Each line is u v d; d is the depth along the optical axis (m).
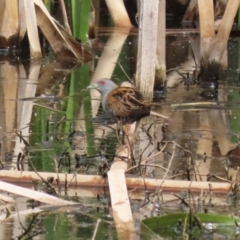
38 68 16.55
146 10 13.26
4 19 17.73
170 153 10.50
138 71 13.48
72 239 7.57
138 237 7.68
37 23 17.36
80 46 17.45
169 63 17.14
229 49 18.72
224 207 8.54
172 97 14.04
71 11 19.23
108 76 15.68
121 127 11.02
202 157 10.31
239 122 12.31
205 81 15.19
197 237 7.75
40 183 9.17
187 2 22.69
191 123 12.22
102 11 23.19
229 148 10.78
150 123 12.22
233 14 14.96
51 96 13.98
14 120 12.27
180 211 8.41
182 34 20.52
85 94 14.22
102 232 7.77
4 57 17.59
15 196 8.91
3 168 9.70
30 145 10.86
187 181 8.97
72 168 9.77
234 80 15.54
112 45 19.05
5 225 7.97
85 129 11.82
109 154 10.23
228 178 9.30
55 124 12.07
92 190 9.09
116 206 8.20
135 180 9.02
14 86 14.73
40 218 8.18
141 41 13.39
